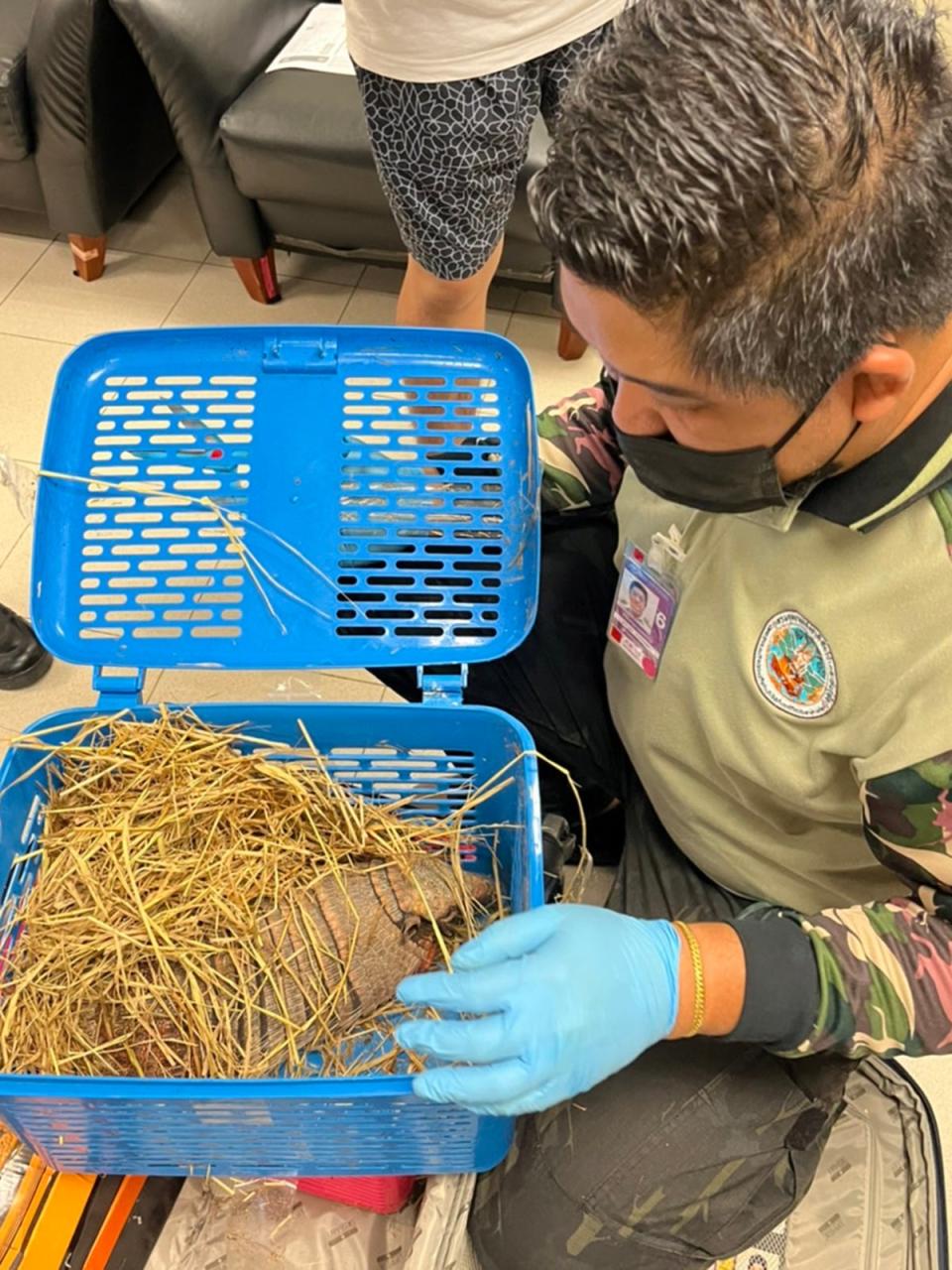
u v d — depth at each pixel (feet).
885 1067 3.52
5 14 5.73
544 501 3.34
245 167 5.51
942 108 1.61
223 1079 2.24
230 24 5.45
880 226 1.60
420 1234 2.85
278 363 3.04
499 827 3.02
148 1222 3.23
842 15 1.58
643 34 1.61
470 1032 2.22
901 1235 3.34
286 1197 3.28
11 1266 2.95
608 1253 2.85
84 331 6.26
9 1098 2.24
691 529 2.73
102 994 2.55
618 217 1.58
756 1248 3.37
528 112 4.12
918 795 2.18
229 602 2.99
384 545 3.02
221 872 2.72
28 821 2.84
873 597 2.23
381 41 3.79
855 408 1.91
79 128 5.66
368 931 2.68
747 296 1.65
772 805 2.79
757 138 1.50
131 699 3.03
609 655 3.26
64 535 2.98
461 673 3.01
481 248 4.51
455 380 3.09
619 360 1.86
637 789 3.54
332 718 2.96
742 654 2.52
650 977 2.36
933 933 2.39
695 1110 2.84
